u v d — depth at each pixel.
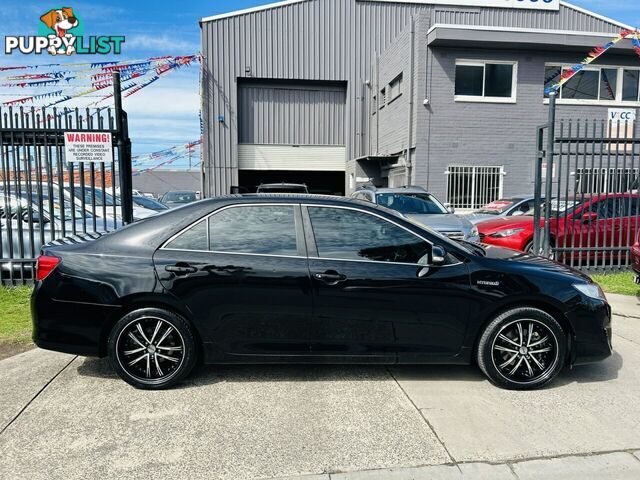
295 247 4.01
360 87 21.39
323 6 20.97
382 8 21.17
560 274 4.12
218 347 3.96
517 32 14.76
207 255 3.94
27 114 7.03
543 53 15.52
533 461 3.04
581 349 4.06
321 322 3.94
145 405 3.73
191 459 3.04
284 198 4.17
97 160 7.06
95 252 3.97
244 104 21.72
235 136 21.20
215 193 21.27
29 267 7.47
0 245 7.45
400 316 3.96
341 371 4.39
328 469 2.95
